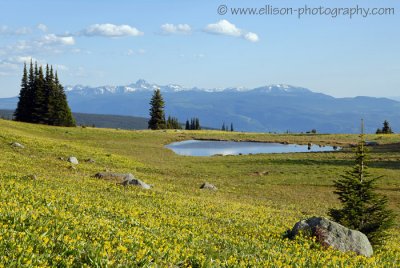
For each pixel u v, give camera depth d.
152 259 11.44
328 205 41.59
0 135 62.69
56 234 11.92
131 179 34.53
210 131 150.50
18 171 33.09
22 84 122.94
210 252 13.80
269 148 108.88
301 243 17.70
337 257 15.24
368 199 21.58
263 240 17.95
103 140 100.25
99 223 14.33
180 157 81.44
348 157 80.88
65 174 36.12
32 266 9.09
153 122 149.88
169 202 26.64
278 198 43.97
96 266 10.02
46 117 120.75
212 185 44.47
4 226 11.25
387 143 105.12
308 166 70.31
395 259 18.25
